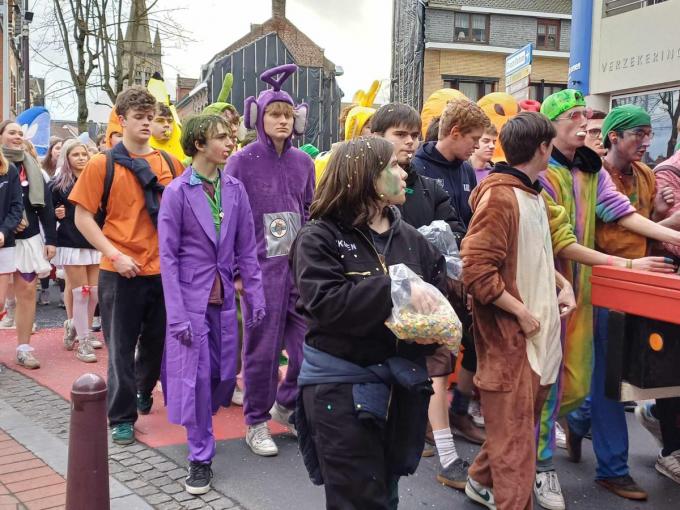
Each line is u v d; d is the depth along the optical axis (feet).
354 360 7.79
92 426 8.99
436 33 109.91
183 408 11.72
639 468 13.51
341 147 8.11
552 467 11.64
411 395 8.09
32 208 19.65
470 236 9.84
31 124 32.04
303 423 8.35
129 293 13.93
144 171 13.87
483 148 16.88
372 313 7.46
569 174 11.89
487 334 10.01
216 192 12.55
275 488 12.09
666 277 8.74
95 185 13.69
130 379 14.07
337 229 8.04
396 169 8.04
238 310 17.62
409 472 8.23
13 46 101.91
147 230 14.06
